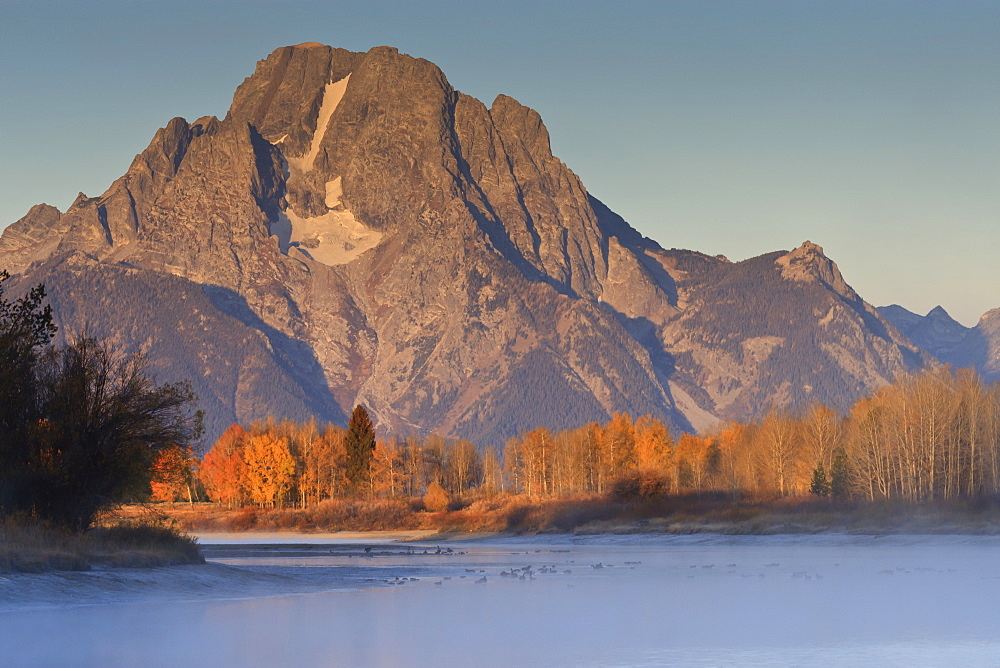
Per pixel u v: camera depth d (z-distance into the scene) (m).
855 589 141.12
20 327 147.75
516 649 86.19
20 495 141.50
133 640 86.00
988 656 81.50
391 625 101.62
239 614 107.06
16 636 86.56
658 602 124.56
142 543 149.25
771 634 94.94
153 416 153.00
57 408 144.00
